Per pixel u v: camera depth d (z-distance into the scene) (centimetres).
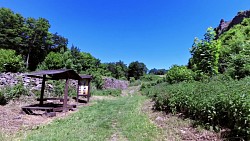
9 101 1002
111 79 2911
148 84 2558
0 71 1536
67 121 744
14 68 1742
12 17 3638
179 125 626
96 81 2222
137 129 608
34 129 622
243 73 880
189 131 564
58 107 967
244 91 513
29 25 3944
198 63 1015
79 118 797
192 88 758
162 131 585
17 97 1084
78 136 540
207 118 578
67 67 2489
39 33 3912
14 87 1103
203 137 506
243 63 904
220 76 934
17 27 3712
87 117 811
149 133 567
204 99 596
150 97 1391
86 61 3300
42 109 877
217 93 586
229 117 498
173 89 844
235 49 1232
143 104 1136
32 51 3838
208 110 557
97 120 752
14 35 3606
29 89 1228
